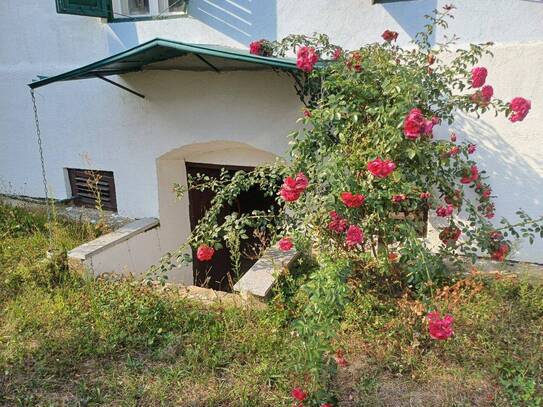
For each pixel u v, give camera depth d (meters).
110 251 4.66
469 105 3.22
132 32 4.98
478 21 3.61
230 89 4.56
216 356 3.01
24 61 5.73
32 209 5.88
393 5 3.86
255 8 4.39
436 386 2.65
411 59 3.38
